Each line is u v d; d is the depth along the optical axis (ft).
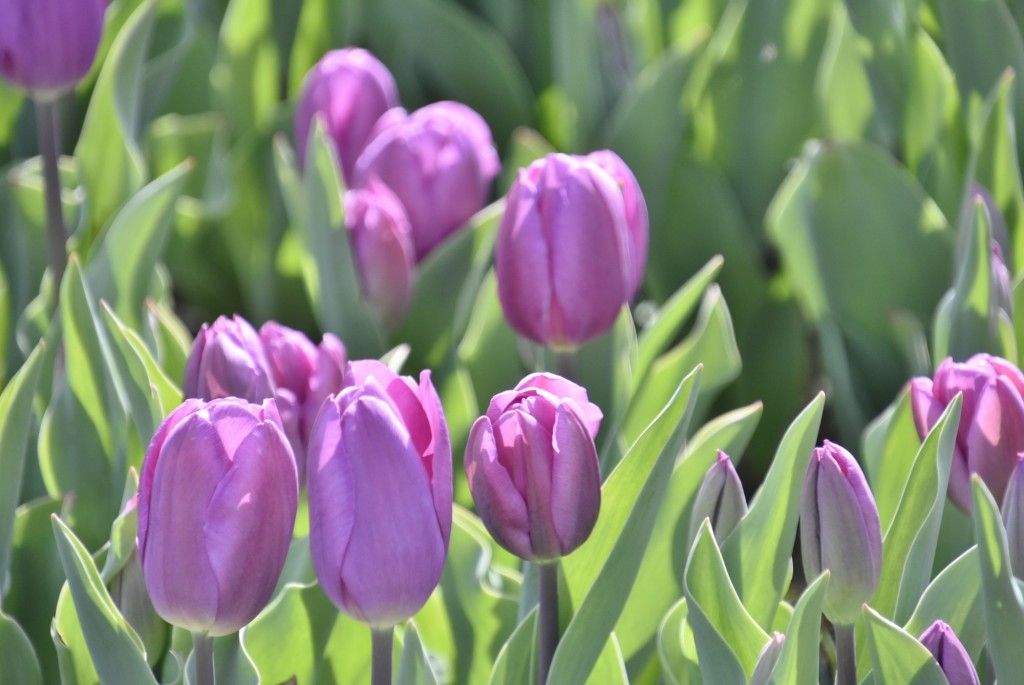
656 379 4.95
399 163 5.16
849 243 5.27
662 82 5.75
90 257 5.07
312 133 5.01
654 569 4.53
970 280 4.76
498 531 4.09
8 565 4.61
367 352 5.01
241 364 4.39
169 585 3.97
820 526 4.12
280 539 3.98
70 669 4.36
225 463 3.94
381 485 3.92
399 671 4.20
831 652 4.49
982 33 5.45
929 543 4.27
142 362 4.47
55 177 4.86
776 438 5.66
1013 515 4.15
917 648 4.05
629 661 4.54
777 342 5.72
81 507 4.71
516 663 4.26
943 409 4.28
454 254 5.17
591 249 4.42
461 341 5.23
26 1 4.68
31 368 4.37
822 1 5.83
